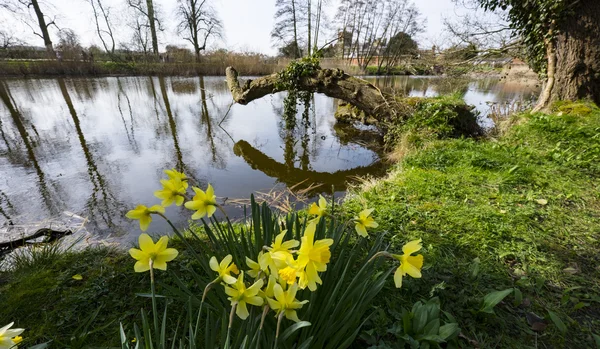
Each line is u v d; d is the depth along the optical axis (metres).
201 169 4.59
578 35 4.69
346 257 1.43
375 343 1.09
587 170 2.81
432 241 1.85
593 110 4.37
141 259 0.71
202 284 1.03
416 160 3.47
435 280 1.45
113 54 22.75
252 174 4.44
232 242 1.13
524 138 3.85
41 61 18.80
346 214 2.22
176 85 15.84
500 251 1.73
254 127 7.42
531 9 5.16
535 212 2.15
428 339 1.05
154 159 4.92
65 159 4.78
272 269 0.69
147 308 1.34
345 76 5.73
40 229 2.56
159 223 2.83
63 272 1.60
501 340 1.17
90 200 3.37
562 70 5.00
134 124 7.30
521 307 1.33
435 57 10.05
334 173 4.54
